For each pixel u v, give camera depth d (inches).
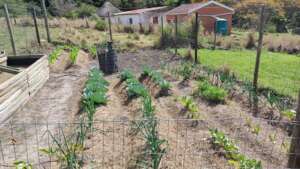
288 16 1251.2
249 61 495.8
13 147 184.4
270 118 235.8
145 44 667.4
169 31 661.3
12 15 986.7
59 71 410.9
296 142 150.3
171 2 1694.1
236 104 270.4
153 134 147.2
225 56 542.6
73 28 852.6
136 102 253.4
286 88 334.0
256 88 291.1
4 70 318.0
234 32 1167.6
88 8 1657.2
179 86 329.4
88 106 221.8
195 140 184.2
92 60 516.1
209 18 1100.5
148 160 151.2
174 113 244.2
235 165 153.2
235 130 213.8
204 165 153.9
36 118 236.8
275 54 581.3
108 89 311.1
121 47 621.9
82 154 155.6
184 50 591.5
